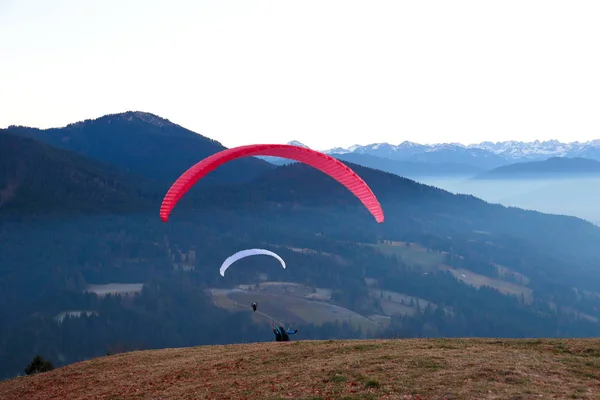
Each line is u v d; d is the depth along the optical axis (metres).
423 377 20.38
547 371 20.67
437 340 29.38
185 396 22.80
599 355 23.19
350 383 20.67
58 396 27.23
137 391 25.17
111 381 28.03
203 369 27.27
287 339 34.50
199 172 24.91
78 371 31.70
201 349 34.25
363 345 28.14
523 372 20.44
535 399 17.39
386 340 30.28
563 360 22.31
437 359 22.84
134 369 30.00
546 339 27.34
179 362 30.09
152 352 35.16
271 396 20.45
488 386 18.81
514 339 28.09
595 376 20.12
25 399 28.28
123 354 35.62
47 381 30.86
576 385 18.88
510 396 17.72
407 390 19.09
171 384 25.41
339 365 23.45
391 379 20.50
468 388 18.70
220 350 32.72
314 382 21.50
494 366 21.16
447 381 19.66
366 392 19.41
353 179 25.86
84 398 25.66
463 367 21.34
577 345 24.95
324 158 25.28
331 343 30.14
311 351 27.95
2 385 32.53
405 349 26.33
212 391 22.75
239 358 28.53
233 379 24.30
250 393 21.39
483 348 25.70
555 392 18.06
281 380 22.61
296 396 20.00
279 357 27.50
